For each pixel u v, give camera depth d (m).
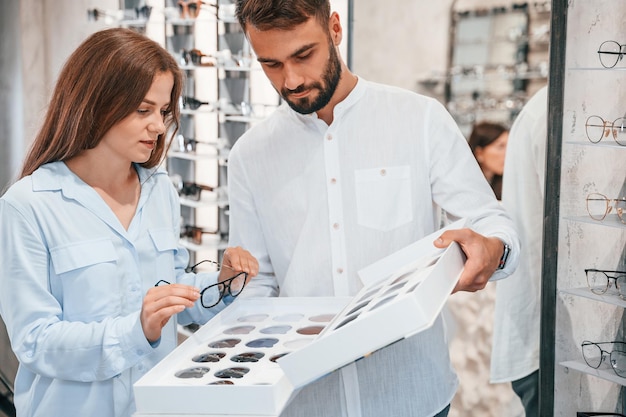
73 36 4.98
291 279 2.10
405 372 1.99
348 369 1.96
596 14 2.26
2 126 5.52
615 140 2.25
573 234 2.38
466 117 3.21
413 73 3.35
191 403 1.38
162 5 4.53
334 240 2.05
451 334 3.28
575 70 2.31
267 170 2.12
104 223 1.87
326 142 2.04
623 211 2.27
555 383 2.45
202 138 4.43
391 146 2.04
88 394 1.83
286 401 1.37
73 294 1.83
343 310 1.68
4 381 4.49
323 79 1.82
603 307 2.35
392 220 2.04
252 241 2.20
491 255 1.70
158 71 1.80
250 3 1.74
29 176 1.85
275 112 2.15
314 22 1.76
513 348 3.08
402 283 1.55
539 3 2.96
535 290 2.98
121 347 1.68
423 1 3.26
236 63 3.89
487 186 2.05
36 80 5.33
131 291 1.91
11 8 5.28
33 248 1.79
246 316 1.95
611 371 2.31
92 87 1.78
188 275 2.11
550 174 2.38
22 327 1.75
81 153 1.87
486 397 3.22
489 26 3.12
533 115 2.97
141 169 2.02
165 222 2.01
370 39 3.43
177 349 1.63
